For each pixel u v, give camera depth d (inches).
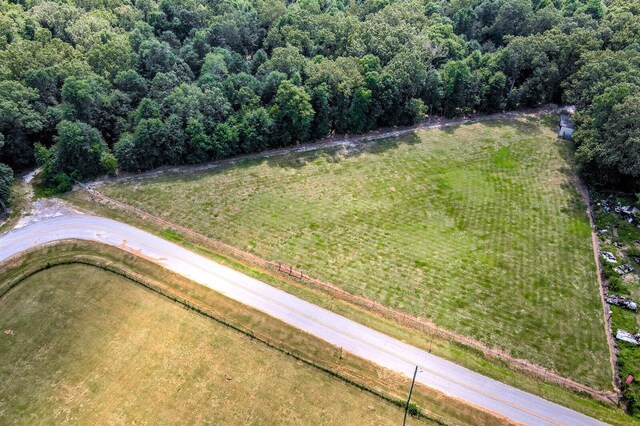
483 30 4874.5
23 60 3560.5
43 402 1945.1
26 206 3029.0
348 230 2950.3
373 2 4958.2
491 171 3543.3
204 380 2034.9
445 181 3430.1
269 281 2541.8
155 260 2637.8
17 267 2564.0
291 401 1968.5
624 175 3181.6
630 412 2012.8
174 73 3762.3
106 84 3575.3
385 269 2672.2
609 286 2576.3
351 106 3789.4
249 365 2101.4
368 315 2381.9
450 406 1983.3
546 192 3319.4
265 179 3380.9
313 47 4212.6
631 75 3390.7
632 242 2847.0
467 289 2564.0
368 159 3651.6
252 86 3708.2
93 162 3257.9
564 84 3978.8
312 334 2251.5
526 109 4389.8
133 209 3038.9
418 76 3939.5
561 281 2623.0
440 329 2338.8
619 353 2224.4
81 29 4163.4
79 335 2210.9
